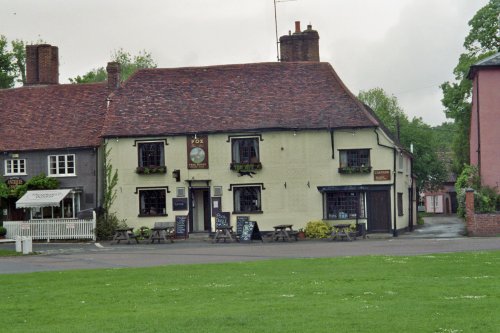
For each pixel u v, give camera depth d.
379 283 19.86
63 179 48.62
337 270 23.55
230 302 17.33
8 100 53.44
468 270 22.45
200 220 47.31
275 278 21.78
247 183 46.12
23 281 23.14
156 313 16.11
